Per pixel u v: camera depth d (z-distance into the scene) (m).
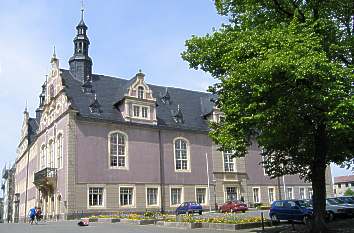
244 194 58.12
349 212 29.64
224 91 21.02
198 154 55.34
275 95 18.11
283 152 23.86
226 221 26.95
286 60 16.23
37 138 59.50
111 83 54.75
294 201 29.69
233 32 20.70
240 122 19.56
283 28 19.00
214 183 55.66
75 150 45.88
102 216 39.69
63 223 36.84
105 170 47.31
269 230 24.02
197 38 21.97
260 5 21.48
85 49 54.41
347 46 19.62
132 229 26.22
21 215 70.62
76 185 45.06
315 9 20.58
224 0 22.47
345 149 21.70
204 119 58.69
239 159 58.84
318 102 17.42
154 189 50.62
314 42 17.42
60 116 48.62
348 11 20.95
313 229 20.84
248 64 17.66
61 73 50.94
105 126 48.47
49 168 47.91
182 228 26.69
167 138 53.09
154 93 57.66
